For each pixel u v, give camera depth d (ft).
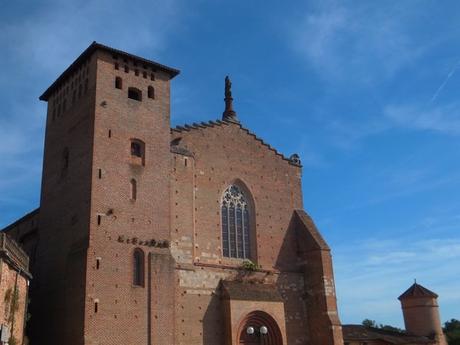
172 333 137.49
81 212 138.21
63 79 166.71
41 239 156.66
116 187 140.77
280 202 187.11
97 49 150.00
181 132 166.91
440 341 265.54
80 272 130.11
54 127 166.61
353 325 231.50
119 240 136.26
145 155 149.59
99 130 142.72
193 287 152.56
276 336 161.48
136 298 134.00
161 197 149.07
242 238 173.17
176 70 164.45
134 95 156.25
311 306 176.65
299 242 185.57
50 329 138.41
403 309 277.85
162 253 143.02
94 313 125.90
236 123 183.73
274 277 174.29
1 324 103.71
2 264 102.53
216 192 169.48
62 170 155.22
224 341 152.46
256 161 184.96
